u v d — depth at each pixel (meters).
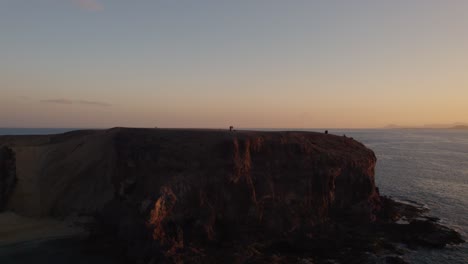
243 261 43.69
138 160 54.75
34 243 49.12
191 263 42.03
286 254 47.66
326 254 47.56
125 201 51.59
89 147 64.50
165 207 46.91
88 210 57.69
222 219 51.44
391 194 83.25
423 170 119.81
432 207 71.62
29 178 61.69
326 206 59.69
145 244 44.22
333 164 62.00
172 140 58.50
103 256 46.03
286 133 67.00
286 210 55.03
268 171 57.34
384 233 54.97
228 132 63.56
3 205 59.62
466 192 85.38
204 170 52.56
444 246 50.44
